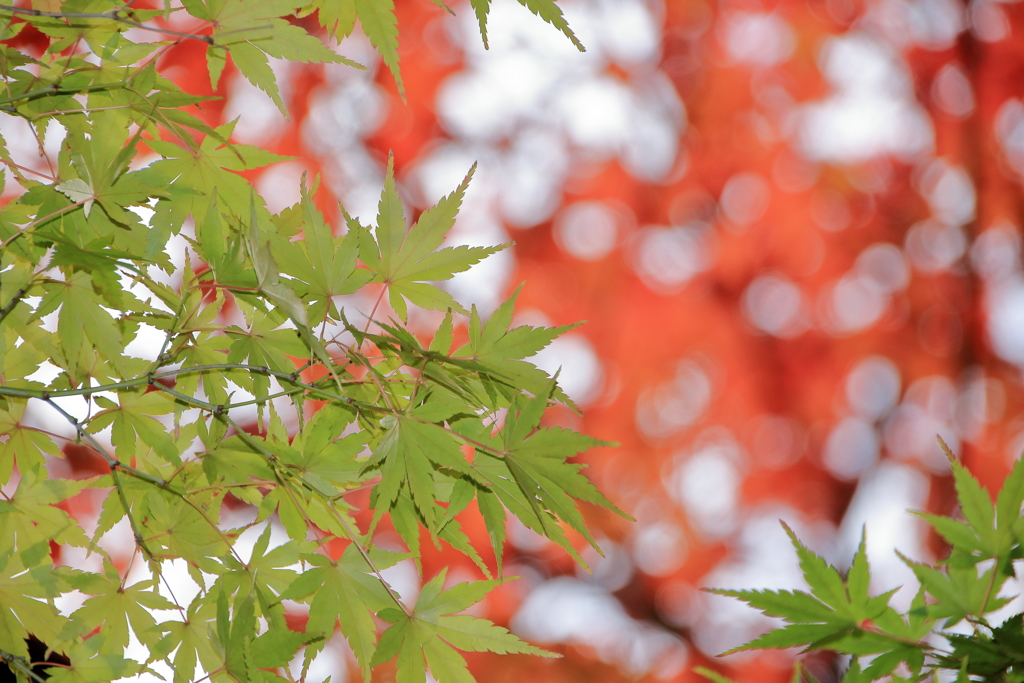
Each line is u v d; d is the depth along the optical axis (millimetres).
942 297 4539
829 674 4039
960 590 1461
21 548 1521
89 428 1524
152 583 1525
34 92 1495
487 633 1503
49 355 1524
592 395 4496
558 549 4441
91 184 1498
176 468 1536
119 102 1498
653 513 4430
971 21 4547
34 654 1579
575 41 1496
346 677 3125
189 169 1511
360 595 1511
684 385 4477
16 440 1524
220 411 1497
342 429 1509
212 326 1519
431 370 1486
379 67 4531
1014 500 1458
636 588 4500
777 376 4500
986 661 1449
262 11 1502
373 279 1495
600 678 4312
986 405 4410
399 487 1497
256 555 1526
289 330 1509
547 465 1483
